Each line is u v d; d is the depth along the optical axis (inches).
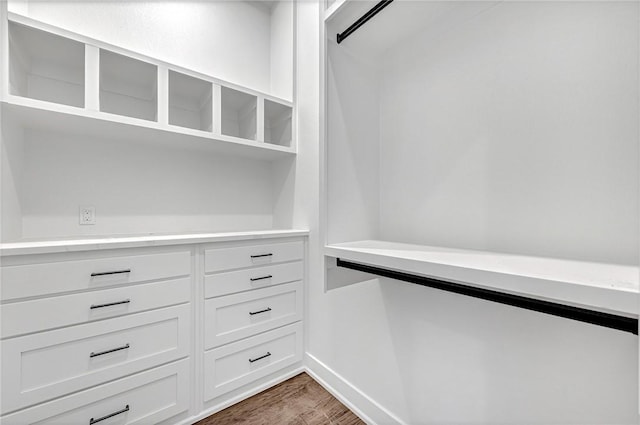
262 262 60.9
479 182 38.3
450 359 40.0
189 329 50.8
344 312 58.1
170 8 68.3
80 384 40.3
